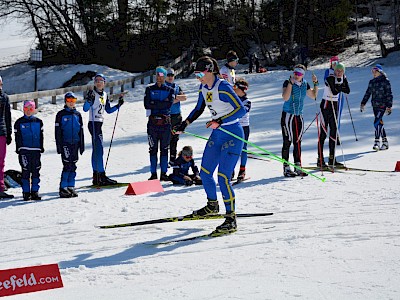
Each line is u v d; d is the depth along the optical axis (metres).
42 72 38.38
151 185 8.80
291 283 4.09
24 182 8.77
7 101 9.16
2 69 42.88
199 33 43.28
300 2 41.72
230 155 5.97
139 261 5.06
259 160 11.21
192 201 7.88
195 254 5.15
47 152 13.81
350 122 15.34
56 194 9.16
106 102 9.66
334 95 9.73
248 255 4.93
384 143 11.75
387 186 8.04
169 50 43.09
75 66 37.72
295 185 8.52
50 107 21.27
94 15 41.31
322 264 4.49
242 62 40.47
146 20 42.84
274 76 28.42
